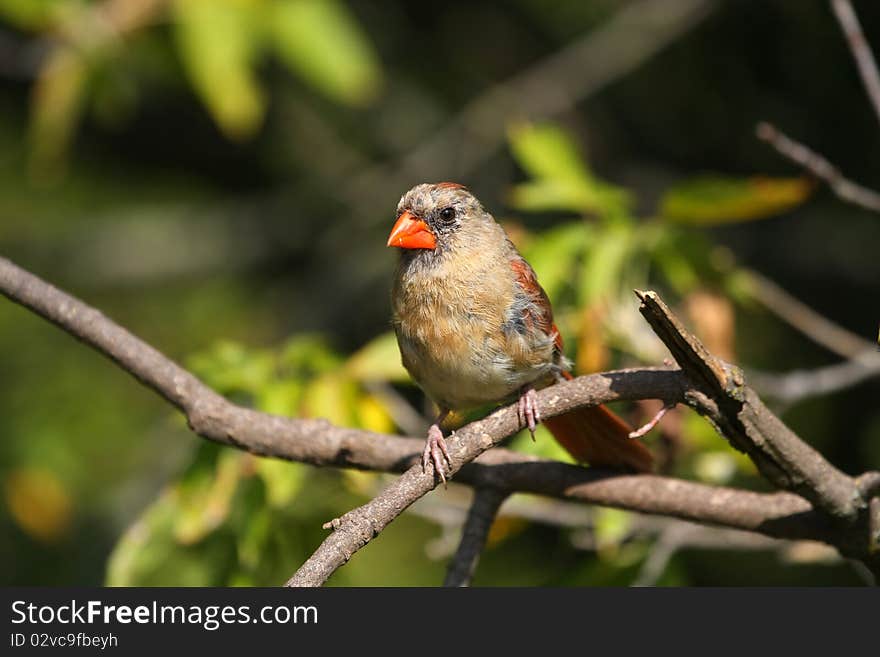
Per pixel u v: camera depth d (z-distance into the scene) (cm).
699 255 860
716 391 607
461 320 739
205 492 792
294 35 1089
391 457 724
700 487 719
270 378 830
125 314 1579
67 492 1296
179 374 730
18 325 1445
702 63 1352
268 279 1627
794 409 1203
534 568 1184
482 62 1531
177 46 1140
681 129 1402
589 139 1452
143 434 1370
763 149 1326
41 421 1360
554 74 1424
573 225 859
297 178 1644
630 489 721
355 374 816
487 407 853
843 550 684
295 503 860
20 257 1602
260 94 1504
